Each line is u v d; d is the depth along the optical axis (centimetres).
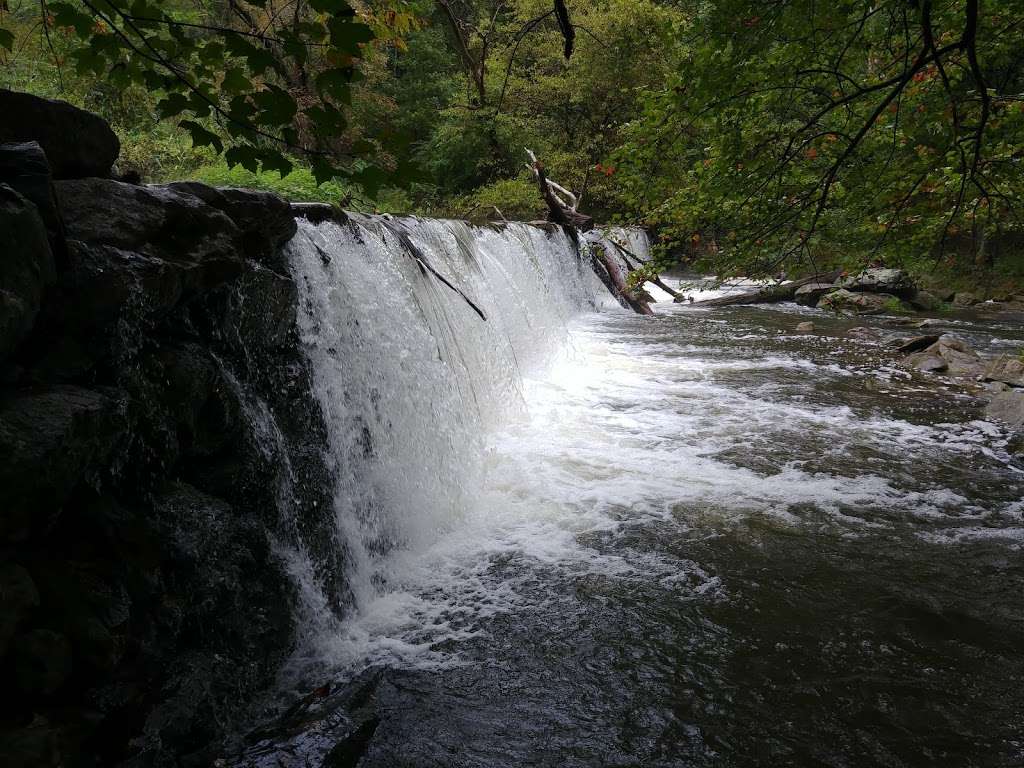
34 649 214
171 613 280
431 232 816
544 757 308
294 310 416
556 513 557
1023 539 514
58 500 227
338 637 395
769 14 439
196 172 1138
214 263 328
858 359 1128
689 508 563
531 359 1026
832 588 448
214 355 342
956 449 706
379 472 500
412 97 2533
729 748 315
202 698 284
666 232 640
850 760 308
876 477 630
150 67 213
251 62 194
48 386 238
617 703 344
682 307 1792
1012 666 372
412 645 391
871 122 436
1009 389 910
